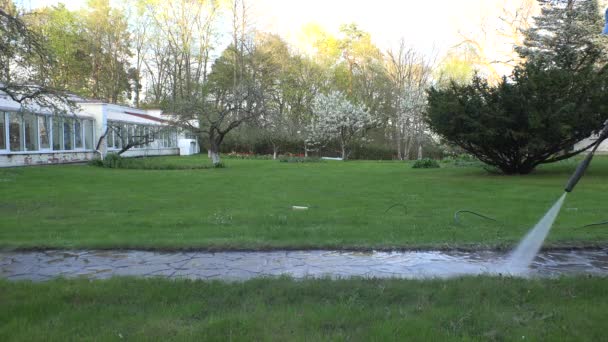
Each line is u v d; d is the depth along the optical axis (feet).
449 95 56.85
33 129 79.71
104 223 27.37
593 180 49.57
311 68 152.97
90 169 73.87
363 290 14.28
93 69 156.35
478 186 46.68
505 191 42.24
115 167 79.82
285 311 12.47
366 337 10.78
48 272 17.98
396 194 41.37
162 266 18.76
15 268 18.51
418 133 130.72
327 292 14.20
